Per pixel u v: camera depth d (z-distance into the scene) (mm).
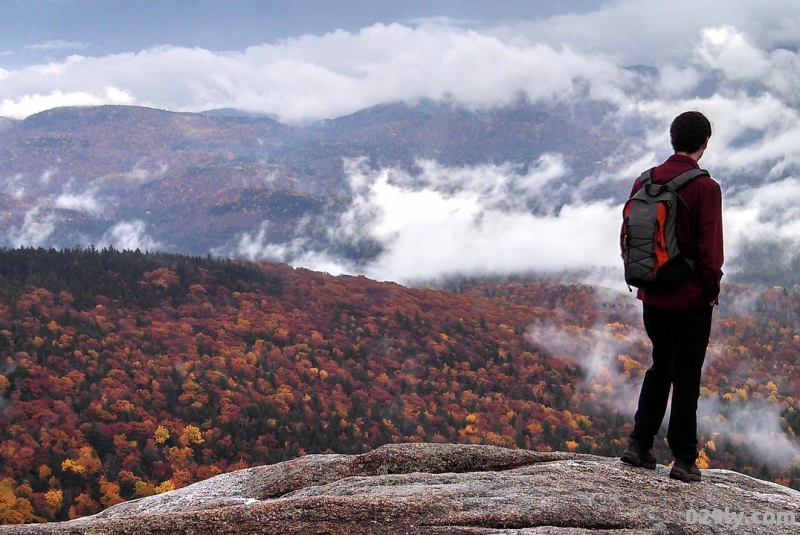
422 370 125375
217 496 6137
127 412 82812
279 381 105812
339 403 101438
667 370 5586
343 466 6230
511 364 131500
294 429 87750
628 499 4980
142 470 71875
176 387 93562
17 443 69938
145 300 126562
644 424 5676
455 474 5641
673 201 5016
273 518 4734
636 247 5113
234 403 91875
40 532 4816
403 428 97438
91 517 6055
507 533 4438
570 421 109812
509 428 103812
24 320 103875
